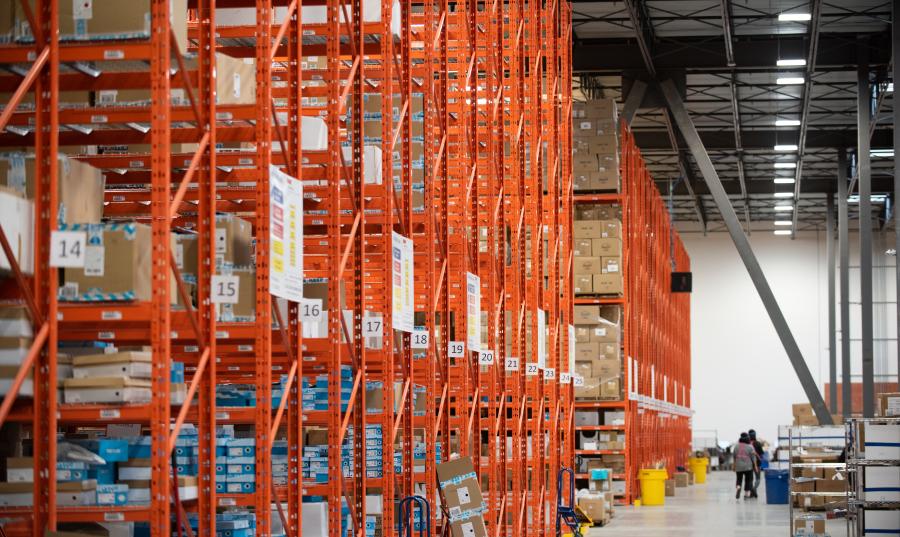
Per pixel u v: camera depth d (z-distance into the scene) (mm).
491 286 12422
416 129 10688
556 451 15953
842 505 16969
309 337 8828
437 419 10641
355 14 8477
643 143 34969
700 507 24109
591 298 21656
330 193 7891
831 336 43938
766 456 45719
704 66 26094
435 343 10469
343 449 9758
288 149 7316
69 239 5422
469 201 12047
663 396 31203
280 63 10055
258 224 6609
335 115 7895
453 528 10062
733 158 39125
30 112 6395
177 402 6445
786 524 19703
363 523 8453
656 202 30734
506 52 14062
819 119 33875
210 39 6230
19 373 5359
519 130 13547
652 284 28562
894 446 13922
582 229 21547
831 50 25969
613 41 26969
